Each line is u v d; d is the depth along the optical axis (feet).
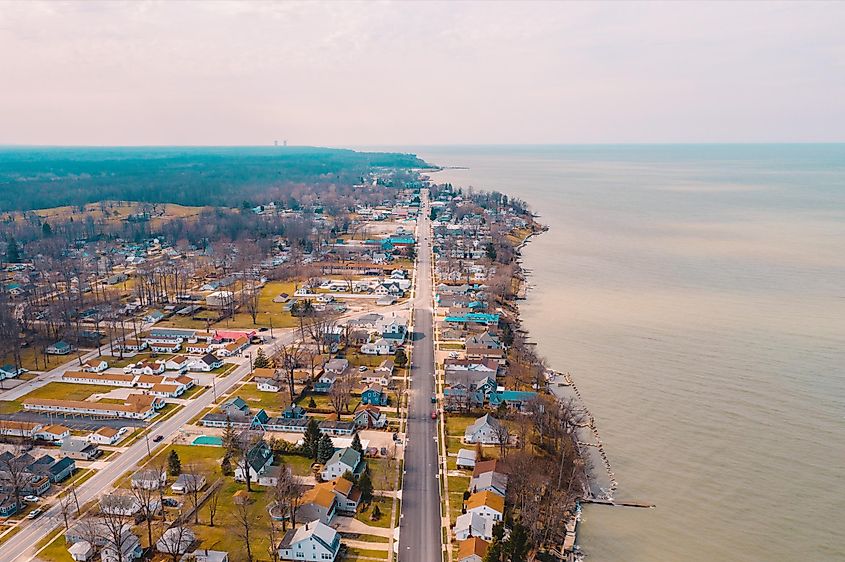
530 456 408.87
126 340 643.04
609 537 340.80
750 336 647.56
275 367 568.00
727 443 438.40
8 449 418.10
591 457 419.95
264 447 408.67
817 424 463.42
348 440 431.84
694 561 322.55
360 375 541.75
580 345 628.28
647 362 581.94
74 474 390.21
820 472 403.75
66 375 545.03
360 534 334.03
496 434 433.48
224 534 328.90
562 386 530.68
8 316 633.61
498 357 588.91
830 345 617.62
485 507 341.41
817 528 350.64
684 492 383.04
